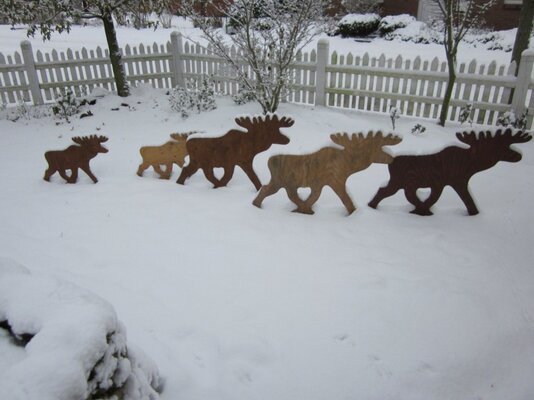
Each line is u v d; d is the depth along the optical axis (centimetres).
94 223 421
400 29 1642
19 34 1834
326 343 265
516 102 714
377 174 557
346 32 1706
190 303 298
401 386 239
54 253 364
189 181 533
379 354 259
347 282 323
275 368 246
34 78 902
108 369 161
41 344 148
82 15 856
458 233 401
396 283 323
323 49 830
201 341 263
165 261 352
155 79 1009
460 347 266
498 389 242
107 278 327
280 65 765
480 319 289
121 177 552
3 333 170
